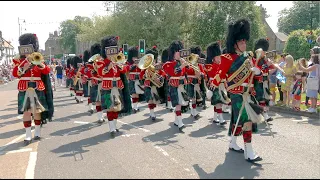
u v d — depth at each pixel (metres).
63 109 12.34
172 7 27.23
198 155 5.97
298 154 5.95
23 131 8.38
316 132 7.57
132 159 5.78
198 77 9.50
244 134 5.64
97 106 9.38
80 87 14.21
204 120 9.35
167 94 9.59
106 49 7.51
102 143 6.95
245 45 5.78
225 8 25.83
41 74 7.28
